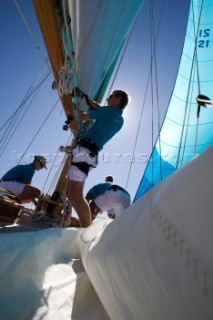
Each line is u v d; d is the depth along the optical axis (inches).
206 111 289.6
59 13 101.7
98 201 156.0
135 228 26.3
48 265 49.0
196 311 16.9
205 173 17.9
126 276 26.3
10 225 82.9
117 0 110.6
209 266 16.3
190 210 18.7
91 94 129.3
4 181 153.3
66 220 127.5
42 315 34.9
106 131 113.7
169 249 20.1
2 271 38.5
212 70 323.9
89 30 112.9
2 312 33.3
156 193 25.6
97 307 42.1
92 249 42.8
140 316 25.6
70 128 141.2
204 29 361.7
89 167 108.3
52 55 111.4
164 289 20.1
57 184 129.9
